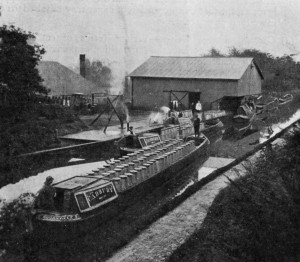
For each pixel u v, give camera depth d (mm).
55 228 11195
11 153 19609
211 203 13453
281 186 10422
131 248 11000
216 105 44500
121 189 14039
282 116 44125
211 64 48625
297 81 72312
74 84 45000
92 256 10922
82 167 21000
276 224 9086
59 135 26266
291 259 8320
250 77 49688
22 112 22969
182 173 19812
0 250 11078
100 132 28609
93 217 12062
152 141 21906
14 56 22297
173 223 12211
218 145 27719
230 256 9148
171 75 47062
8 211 12617
